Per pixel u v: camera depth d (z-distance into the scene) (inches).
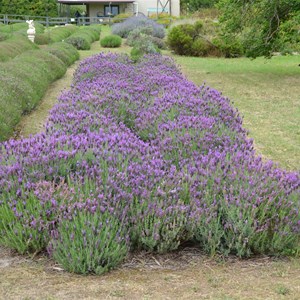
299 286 157.8
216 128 283.3
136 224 185.0
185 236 191.0
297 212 191.8
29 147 224.7
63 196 188.2
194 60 955.3
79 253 165.6
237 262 180.4
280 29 721.0
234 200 190.4
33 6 2164.1
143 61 646.5
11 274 166.9
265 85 648.4
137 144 247.8
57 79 685.9
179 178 206.8
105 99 344.2
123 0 2235.5
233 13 729.0
